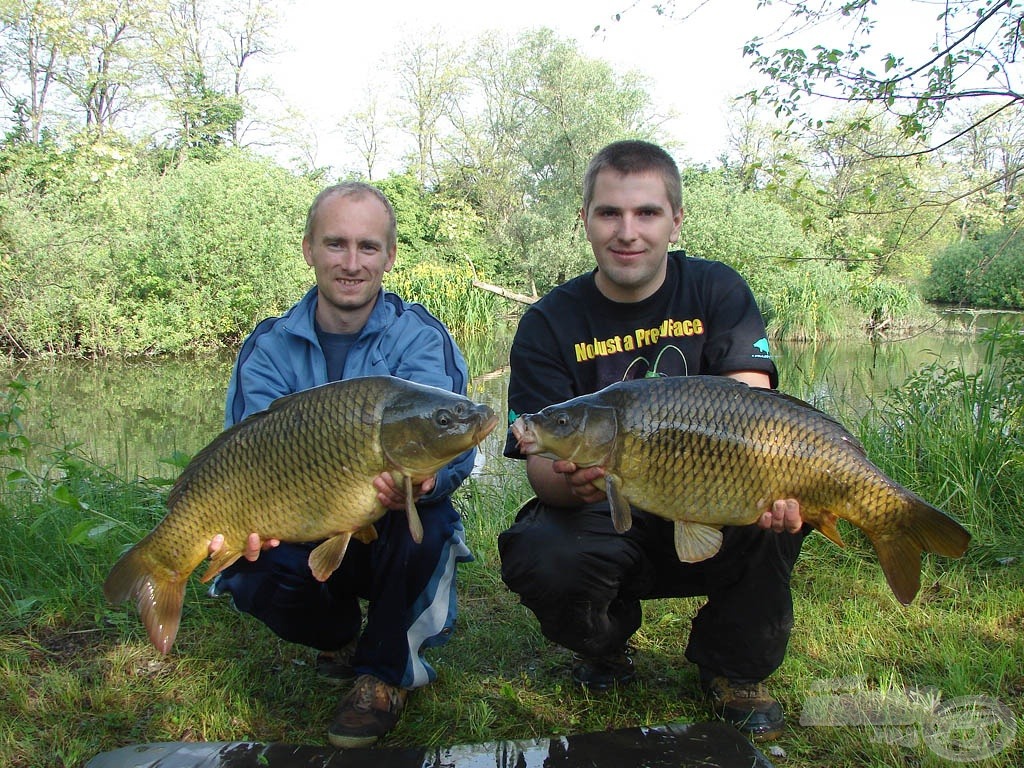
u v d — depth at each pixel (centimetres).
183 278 1611
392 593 233
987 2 494
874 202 582
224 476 211
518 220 2731
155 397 1118
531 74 2666
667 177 244
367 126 3606
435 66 3559
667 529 240
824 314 1648
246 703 247
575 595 233
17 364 1417
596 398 211
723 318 252
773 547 226
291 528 212
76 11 2420
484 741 229
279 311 1691
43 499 387
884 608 306
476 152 3444
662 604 314
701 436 205
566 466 213
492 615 312
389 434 205
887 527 203
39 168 1675
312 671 271
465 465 246
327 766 216
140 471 614
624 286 249
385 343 262
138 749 222
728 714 236
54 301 1414
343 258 252
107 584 212
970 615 296
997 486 410
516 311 2245
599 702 250
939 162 834
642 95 2644
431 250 2819
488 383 1102
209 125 3039
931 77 509
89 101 2648
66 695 248
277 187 1748
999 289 1848
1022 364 482
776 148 1022
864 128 555
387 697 235
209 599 315
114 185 1627
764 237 1986
